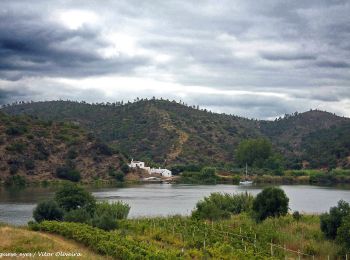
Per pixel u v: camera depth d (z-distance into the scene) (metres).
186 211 106.75
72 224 61.12
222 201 90.31
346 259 48.97
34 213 78.19
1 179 184.88
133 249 47.47
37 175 196.38
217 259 47.47
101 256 47.22
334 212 59.25
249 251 50.25
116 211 83.69
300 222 68.88
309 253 52.72
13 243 47.28
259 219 75.00
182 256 46.16
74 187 86.19
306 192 161.88
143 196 145.25
